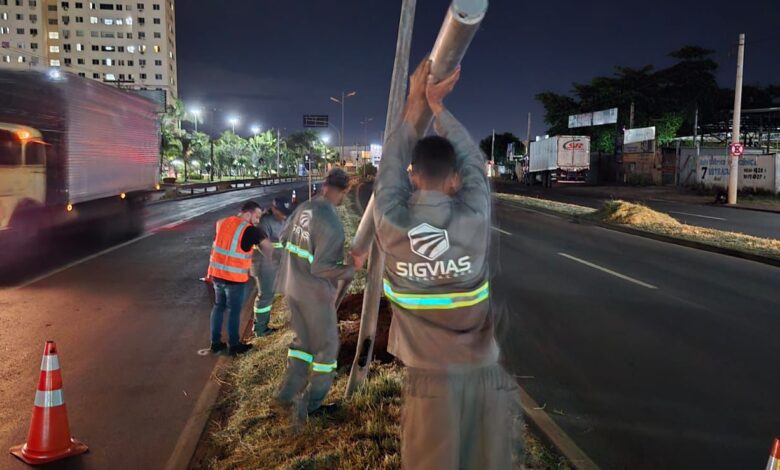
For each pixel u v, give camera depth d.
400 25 3.55
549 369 5.95
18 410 5.14
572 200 32.75
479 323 2.50
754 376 5.82
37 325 7.78
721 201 29.42
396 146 2.65
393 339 2.65
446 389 2.44
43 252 14.25
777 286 10.11
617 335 7.15
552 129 68.06
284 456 3.89
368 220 3.70
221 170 77.38
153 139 22.94
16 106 13.70
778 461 2.78
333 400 4.68
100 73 132.88
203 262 12.80
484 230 2.46
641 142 49.56
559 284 10.09
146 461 4.23
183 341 7.05
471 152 2.59
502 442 2.53
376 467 3.57
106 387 5.59
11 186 13.66
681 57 56.72
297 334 4.46
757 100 57.56
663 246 14.88
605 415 4.89
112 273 11.52
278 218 7.45
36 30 128.25
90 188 16.88
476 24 2.31
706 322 7.79
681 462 4.14
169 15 138.88
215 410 4.96
